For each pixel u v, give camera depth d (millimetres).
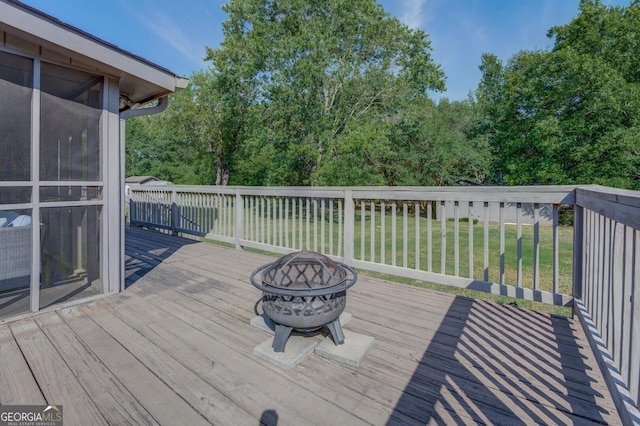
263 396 1523
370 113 12484
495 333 2174
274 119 11891
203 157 20125
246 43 12266
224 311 2510
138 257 4293
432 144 14078
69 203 2568
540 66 11727
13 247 2332
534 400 1490
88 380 1631
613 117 10172
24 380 1625
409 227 9758
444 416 1393
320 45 10766
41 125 2379
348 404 1472
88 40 2414
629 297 1460
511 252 6551
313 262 1963
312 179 10844
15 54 2229
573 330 2215
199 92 18469
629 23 11078
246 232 4758
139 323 2295
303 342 1992
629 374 1368
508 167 13000
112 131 2832
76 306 2590
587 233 2242
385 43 12164
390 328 2246
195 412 1414
